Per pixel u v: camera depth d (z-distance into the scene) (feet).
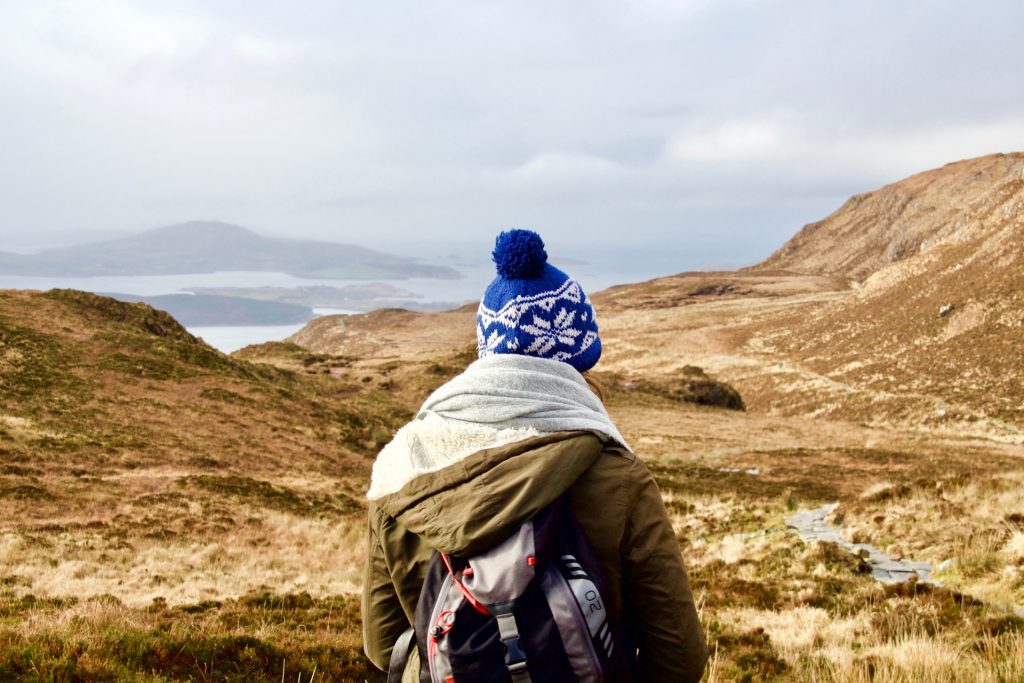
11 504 69.92
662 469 128.98
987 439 185.88
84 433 106.63
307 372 235.81
